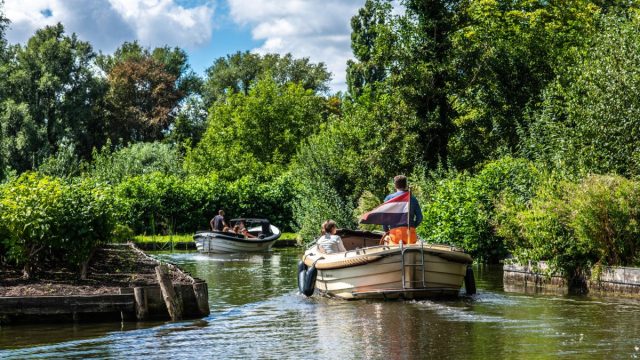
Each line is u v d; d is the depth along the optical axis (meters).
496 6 34.97
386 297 14.09
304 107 64.00
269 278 19.59
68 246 13.43
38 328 11.03
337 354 8.94
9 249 13.88
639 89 17.56
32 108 61.88
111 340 10.03
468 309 12.66
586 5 35.91
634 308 12.54
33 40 64.69
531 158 23.62
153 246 35.50
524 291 15.34
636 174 16.86
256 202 42.72
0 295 11.75
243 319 11.98
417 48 30.16
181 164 53.34
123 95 73.75
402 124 29.72
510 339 9.75
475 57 30.73
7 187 14.10
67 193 13.77
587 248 15.05
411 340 9.77
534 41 31.69
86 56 66.94
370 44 58.31
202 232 32.41
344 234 18.09
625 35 19.20
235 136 60.94
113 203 14.66
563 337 9.85
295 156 53.97
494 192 21.22
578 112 19.34
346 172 32.53
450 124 29.91
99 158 48.28
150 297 11.93
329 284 14.99
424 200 24.64
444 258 13.94
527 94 30.92
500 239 21.31
